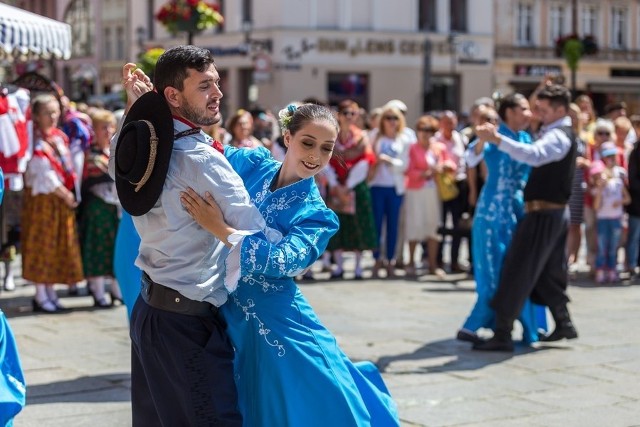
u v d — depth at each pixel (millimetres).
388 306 11000
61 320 10047
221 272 4344
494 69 46688
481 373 7816
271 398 4383
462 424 6410
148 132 4145
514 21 47000
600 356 8445
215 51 44281
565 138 8266
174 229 4215
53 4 54969
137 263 4375
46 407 6816
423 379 7629
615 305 11180
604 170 13070
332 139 4430
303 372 4363
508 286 8469
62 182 10352
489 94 46531
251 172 4676
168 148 4148
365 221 13047
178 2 15992
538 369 7957
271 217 4438
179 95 4215
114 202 10648
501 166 8547
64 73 53969
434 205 13539
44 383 7473
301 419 4359
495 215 8562
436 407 6816
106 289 11828
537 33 47562
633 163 13289
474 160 8688
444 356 8438
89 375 7723
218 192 4156
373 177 13180
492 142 8023
